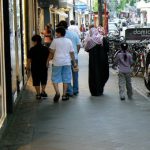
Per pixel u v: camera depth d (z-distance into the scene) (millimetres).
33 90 27781
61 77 23875
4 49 19641
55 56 23688
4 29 19656
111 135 16391
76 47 25578
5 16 19609
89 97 24891
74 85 25781
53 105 22484
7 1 19594
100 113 20281
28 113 20547
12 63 21703
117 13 120188
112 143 15312
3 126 17250
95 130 17156
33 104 22875
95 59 25281
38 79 24531
